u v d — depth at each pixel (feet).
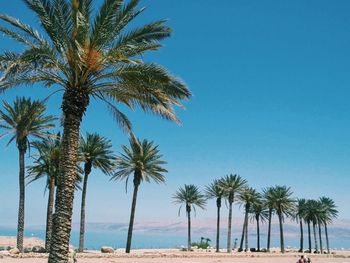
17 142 153.89
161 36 68.23
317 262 213.25
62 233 60.03
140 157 202.28
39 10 63.98
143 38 67.72
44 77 65.10
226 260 198.80
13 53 63.93
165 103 69.67
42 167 176.76
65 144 62.44
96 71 64.90
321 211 363.35
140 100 69.77
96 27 63.16
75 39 60.75
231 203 302.25
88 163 195.42
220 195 306.76
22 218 159.94
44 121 152.97
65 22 64.28
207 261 183.32
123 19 65.57
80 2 64.08
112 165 196.44
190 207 307.78
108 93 68.03
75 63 62.23
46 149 172.96
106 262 145.59
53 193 176.55
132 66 64.39
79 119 63.77
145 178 203.51
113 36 65.72
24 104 151.94
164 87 67.41
